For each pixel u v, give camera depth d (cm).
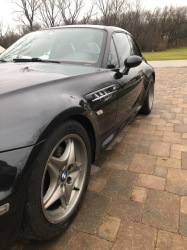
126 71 278
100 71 223
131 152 295
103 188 218
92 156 209
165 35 6122
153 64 1577
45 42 274
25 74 174
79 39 264
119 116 260
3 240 117
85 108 169
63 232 167
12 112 123
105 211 188
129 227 171
